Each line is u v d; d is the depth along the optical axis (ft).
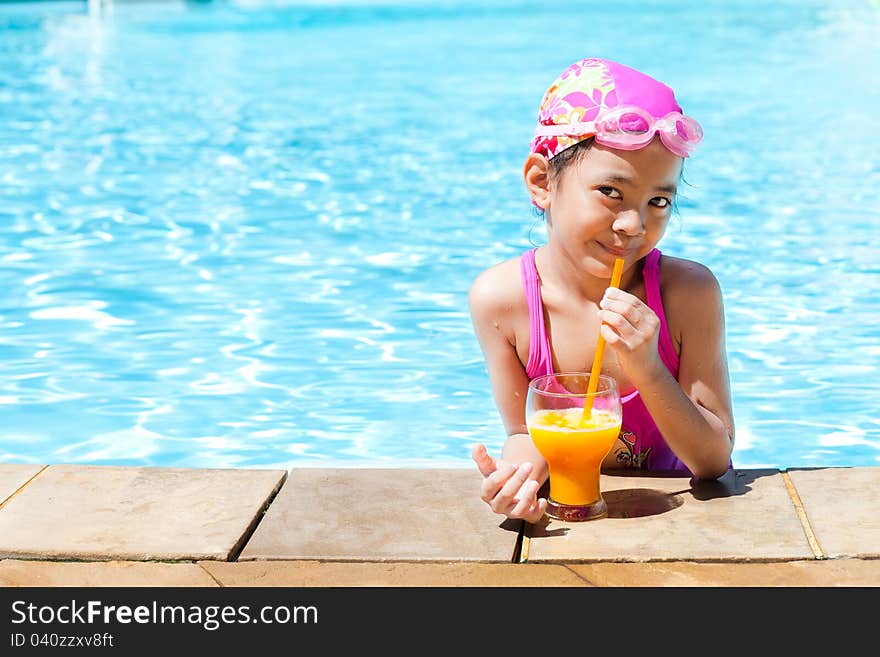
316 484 11.97
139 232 28.22
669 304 12.07
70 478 12.10
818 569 10.08
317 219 29.37
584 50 58.18
